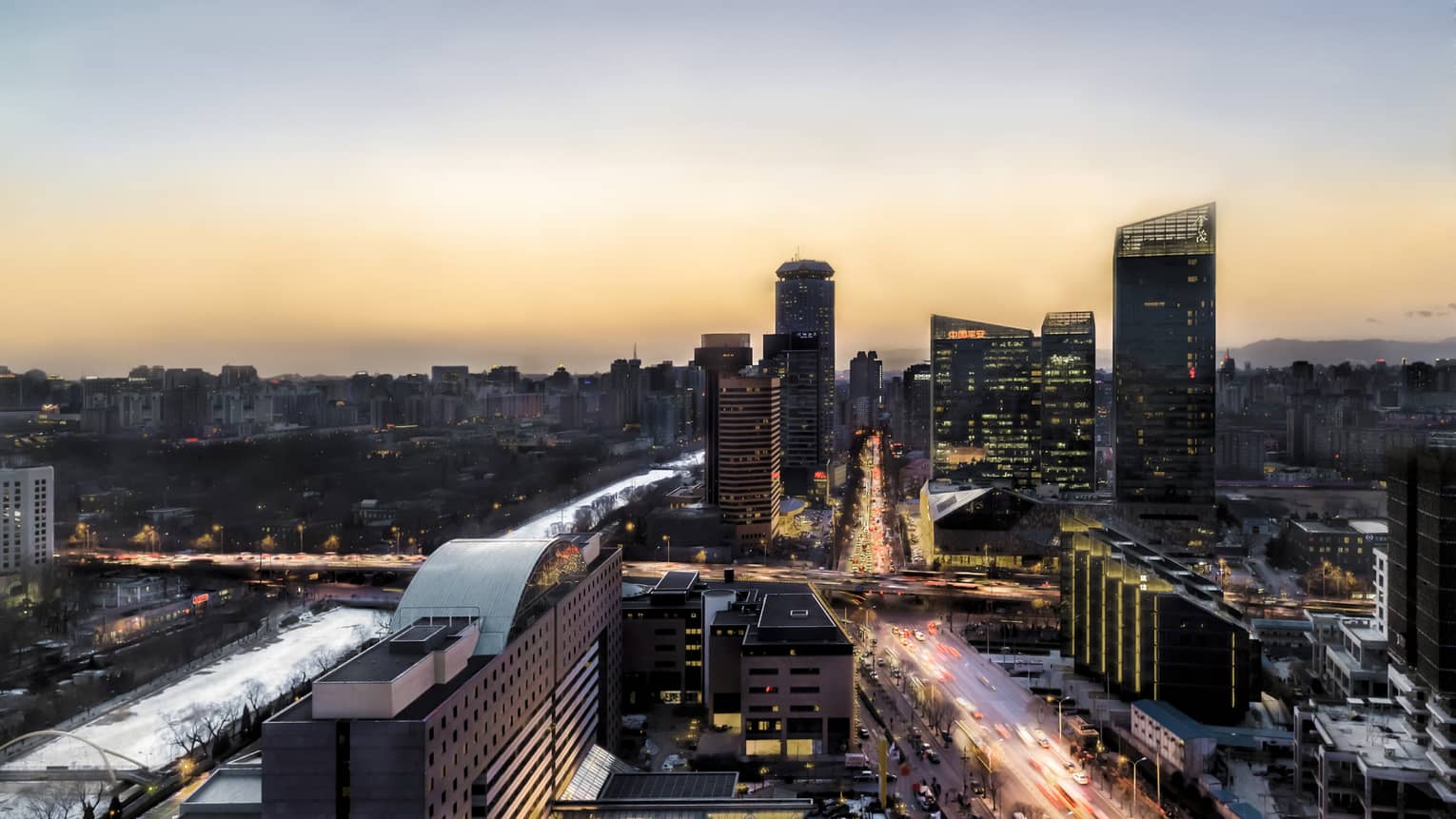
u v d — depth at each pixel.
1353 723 183.25
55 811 190.38
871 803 194.00
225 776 153.12
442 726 137.50
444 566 179.88
